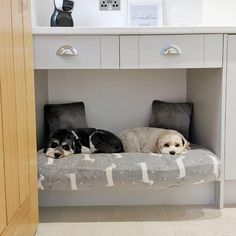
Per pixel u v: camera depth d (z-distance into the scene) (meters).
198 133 2.13
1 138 1.06
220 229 1.54
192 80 2.21
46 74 2.24
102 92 2.29
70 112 2.16
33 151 1.49
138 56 1.71
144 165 1.65
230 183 1.81
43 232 1.52
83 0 2.18
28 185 1.39
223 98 1.74
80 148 1.88
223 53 1.72
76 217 1.68
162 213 1.72
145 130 2.09
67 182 1.62
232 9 2.20
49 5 2.16
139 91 2.30
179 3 2.20
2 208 1.07
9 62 1.16
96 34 1.68
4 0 1.11
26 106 1.38
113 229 1.55
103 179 1.62
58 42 1.68
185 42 1.70
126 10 2.18
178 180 1.64
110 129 2.32
